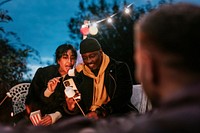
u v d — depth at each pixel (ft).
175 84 2.24
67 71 11.51
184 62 2.21
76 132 2.00
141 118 2.06
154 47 2.29
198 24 2.16
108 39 32.37
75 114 10.80
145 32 2.34
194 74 2.21
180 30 2.18
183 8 2.24
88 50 10.87
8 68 22.72
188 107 1.95
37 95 11.66
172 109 1.99
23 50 23.62
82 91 10.95
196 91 2.06
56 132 2.05
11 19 23.04
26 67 23.65
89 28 12.67
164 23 2.23
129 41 32.58
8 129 2.11
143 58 2.43
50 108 11.14
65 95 10.97
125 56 32.17
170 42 2.20
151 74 2.39
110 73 10.96
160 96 2.37
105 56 11.18
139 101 11.64
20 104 12.18
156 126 1.87
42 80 11.80
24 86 12.50
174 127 1.85
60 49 11.63
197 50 2.17
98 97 10.82
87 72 11.09
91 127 2.03
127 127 1.98
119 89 10.86
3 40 23.79
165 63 2.26
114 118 2.20
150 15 2.36
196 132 1.82
